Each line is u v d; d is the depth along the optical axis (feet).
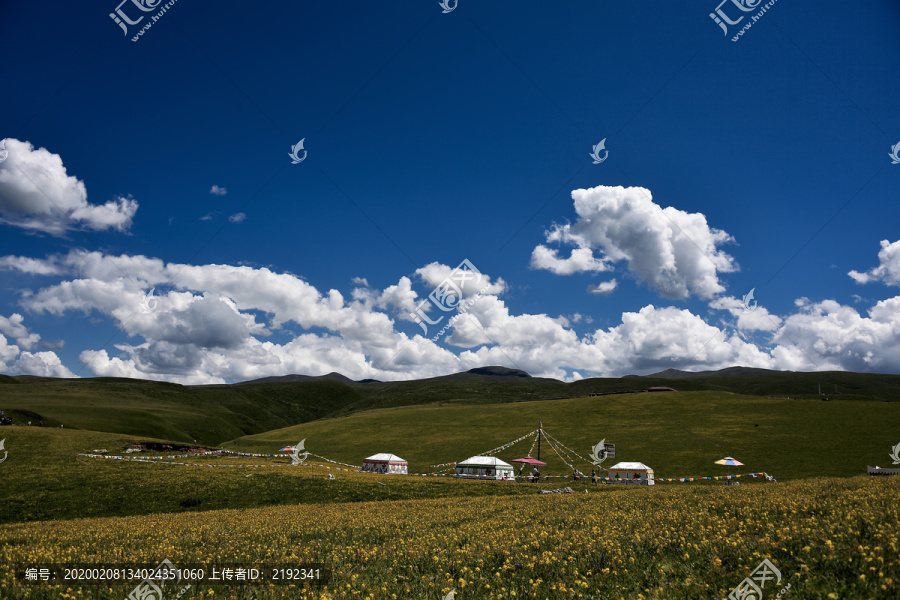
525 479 251.19
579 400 492.13
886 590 32.09
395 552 57.47
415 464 327.47
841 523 47.16
